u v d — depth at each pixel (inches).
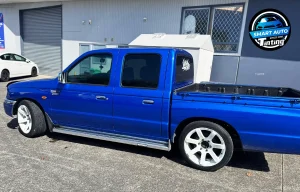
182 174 129.8
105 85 149.1
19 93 175.3
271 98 116.0
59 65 528.7
